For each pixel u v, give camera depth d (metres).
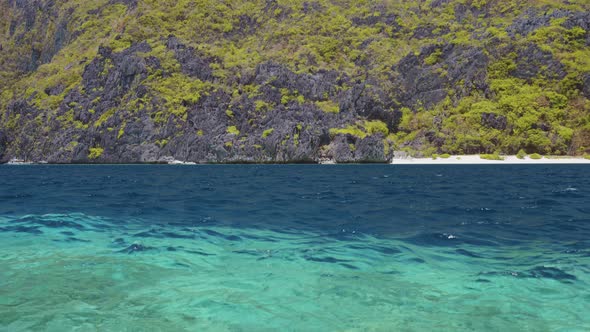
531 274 7.69
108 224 13.30
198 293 6.75
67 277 7.54
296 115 85.44
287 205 18.44
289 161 82.19
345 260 8.74
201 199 21.06
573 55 87.88
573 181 33.38
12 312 5.94
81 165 88.19
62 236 11.31
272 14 121.50
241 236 11.34
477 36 101.75
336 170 56.31
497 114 84.25
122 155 88.19
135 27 111.25
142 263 8.52
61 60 126.44
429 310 6.01
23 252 9.45
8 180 38.19
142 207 17.78
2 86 139.75
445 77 95.50
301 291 6.83
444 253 9.34
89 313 5.93
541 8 104.25
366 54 108.19
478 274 7.71
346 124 85.38
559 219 14.24
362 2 124.62
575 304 6.19
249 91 93.69
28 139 100.25
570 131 79.81
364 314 5.88
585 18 94.38
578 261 8.55
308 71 97.88
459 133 84.88
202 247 9.98
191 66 98.88
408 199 20.78
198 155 84.62
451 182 32.97
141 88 92.69
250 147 83.31
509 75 90.88
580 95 83.75
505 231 12.03
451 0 119.88
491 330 5.34
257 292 6.80
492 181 33.94
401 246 10.06
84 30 135.88
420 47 102.94
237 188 28.02
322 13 120.75
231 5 126.44
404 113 93.62
